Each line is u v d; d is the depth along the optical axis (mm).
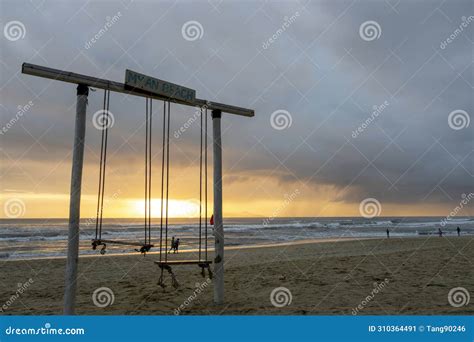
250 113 6680
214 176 6246
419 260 11344
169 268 5625
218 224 6168
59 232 48406
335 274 9023
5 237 38656
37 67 4320
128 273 11000
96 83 4770
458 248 16312
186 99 5816
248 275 9211
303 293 6789
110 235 44000
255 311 5609
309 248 22359
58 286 9000
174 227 68000
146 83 5164
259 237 42938
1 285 9273
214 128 6254
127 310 5852
